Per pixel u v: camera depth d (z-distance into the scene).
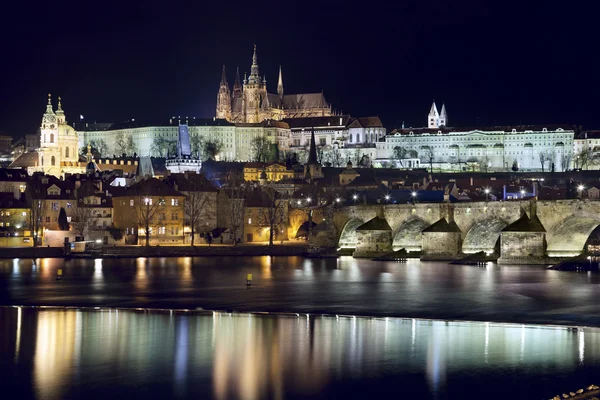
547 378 142.25
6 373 146.62
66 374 146.00
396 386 139.38
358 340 167.88
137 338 170.88
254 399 133.88
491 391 136.62
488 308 199.62
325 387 139.00
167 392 137.00
